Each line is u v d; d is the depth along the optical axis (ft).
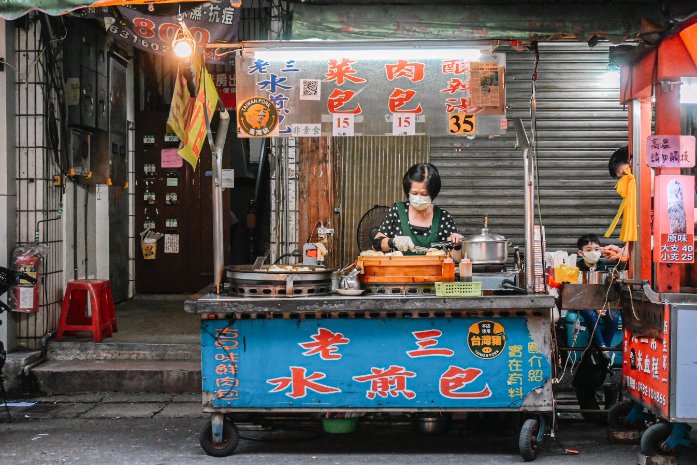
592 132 29.73
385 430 20.13
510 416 19.44
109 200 32.65
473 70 19.10
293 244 28.63
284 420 18.72
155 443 18.97
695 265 17.85
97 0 17.90
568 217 29.86
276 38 26.71
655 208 17.21
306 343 17.52
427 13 18.24
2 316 24.72
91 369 24.07
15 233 25.49
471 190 30.01
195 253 35.60
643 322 17.44
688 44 17.15
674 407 15.92
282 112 19.31
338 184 29.66
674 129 17.35
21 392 23.99
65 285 27.53
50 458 17.71
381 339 17.47
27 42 25.43
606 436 19.34
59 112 26.48
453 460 17.40
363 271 18.01
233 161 35.70
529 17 17.99
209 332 17.54
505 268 22.65
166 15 18.94
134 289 35.68
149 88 35.96
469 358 17.39
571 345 20.66
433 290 17.99
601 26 17.67
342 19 18.28
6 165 24.99
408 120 19.25
